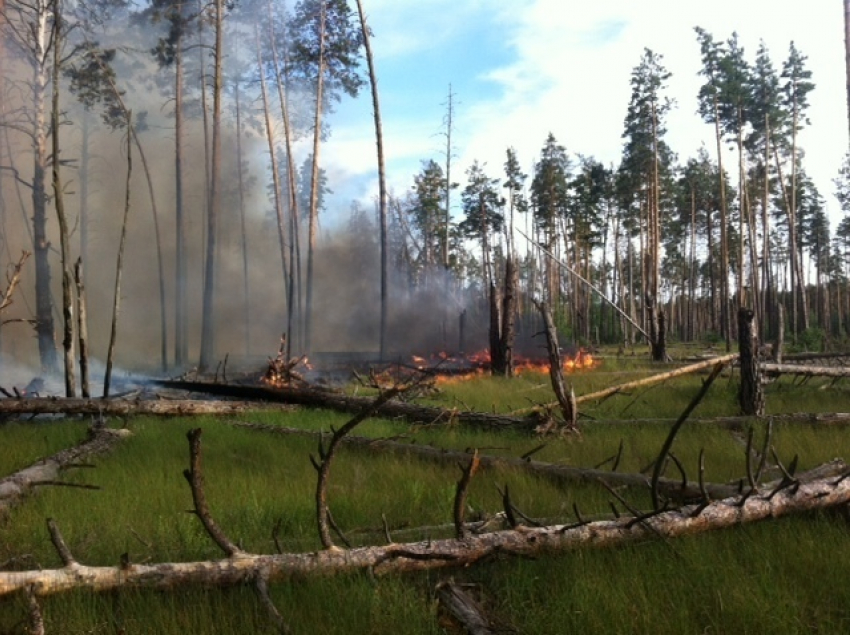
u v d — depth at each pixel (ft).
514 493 22.09
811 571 14.58
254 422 39.60
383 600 13.15
